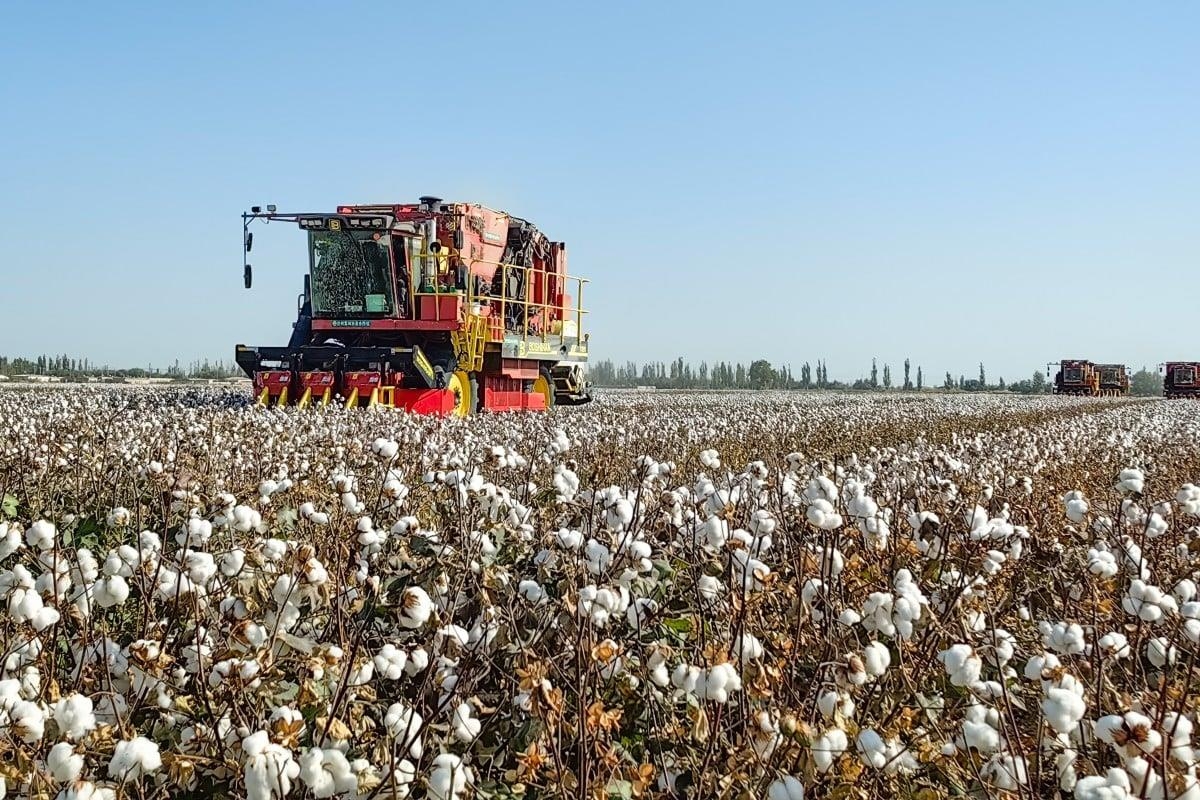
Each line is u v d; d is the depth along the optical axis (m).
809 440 19.98
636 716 4.42
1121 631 5.39
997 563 5.55
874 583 5.47
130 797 3.56
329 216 22.91
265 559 4.70
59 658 4.74
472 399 24.58
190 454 10.12
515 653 4.50
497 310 25.84
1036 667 4.11
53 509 8.01
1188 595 4.88
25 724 3.23
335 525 5.73
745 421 24.22
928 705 4.41
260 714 3.80
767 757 3.77
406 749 3.53
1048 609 6.04
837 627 4.81
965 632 4.80
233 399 24.17
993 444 16.19
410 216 23.67
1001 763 3.64
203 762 3.63
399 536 5.75
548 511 7.39
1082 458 15.78
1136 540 6.50
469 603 5.16
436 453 9.57
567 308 30.30
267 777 3.14
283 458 10.16
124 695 4.07
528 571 5.84
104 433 12.00
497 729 4.32
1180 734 3.64
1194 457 17.45
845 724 3.72
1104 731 3.37
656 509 6.11
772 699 3.98
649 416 26.78
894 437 22.91
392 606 5.02
